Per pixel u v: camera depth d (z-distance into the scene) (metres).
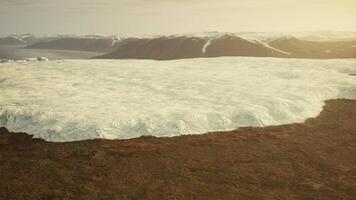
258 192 19.50
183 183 20.53
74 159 23.97
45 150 25.64
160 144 27.06
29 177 21.11
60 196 18.78
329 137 29.47
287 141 28.34
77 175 21.45
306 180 21.11
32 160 23.78
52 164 23.12
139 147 26.33
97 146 26.33
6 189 19.53
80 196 18.80
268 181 20.94
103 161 23.64
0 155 24.75
